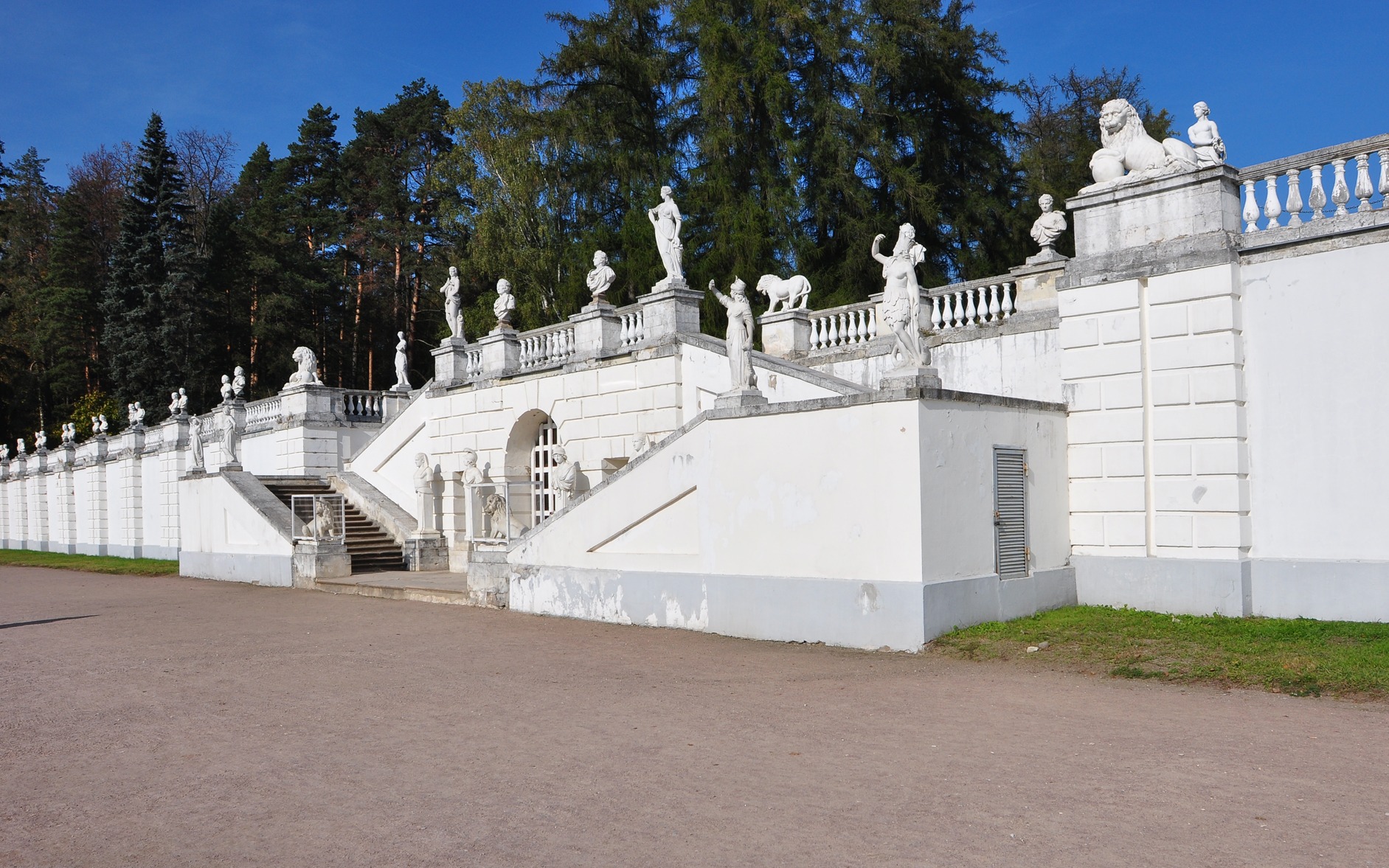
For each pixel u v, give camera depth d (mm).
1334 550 12055
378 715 8883
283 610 18203
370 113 56938
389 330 58469
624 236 35750
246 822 6027
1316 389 12219
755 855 5211
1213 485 12664
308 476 28672
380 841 5605
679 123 38000
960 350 17625
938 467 11688
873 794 6203
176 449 40156
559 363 21656
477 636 13867
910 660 10891
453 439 24734
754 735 7730
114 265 56188
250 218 56938
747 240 32438
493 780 6734
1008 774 6551
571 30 37969
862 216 33938
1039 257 17250
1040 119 47281
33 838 5879
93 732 8656
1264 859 5047
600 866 5137
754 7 34344
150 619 17359
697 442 13898
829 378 16656
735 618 13227
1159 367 13141
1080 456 13797
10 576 31047
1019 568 12805
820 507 12367
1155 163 13406
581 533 15586
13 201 71938
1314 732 7547
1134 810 5809
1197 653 10258
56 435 67250
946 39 34625
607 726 8195
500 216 38281
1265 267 12594
